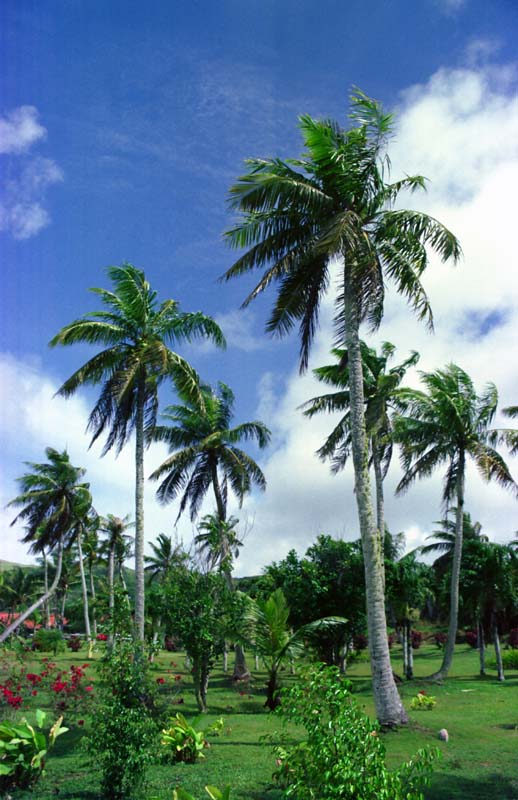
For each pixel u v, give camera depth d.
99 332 21.05
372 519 15.26
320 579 30.19
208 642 19.12
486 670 38.62
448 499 29.81
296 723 6.45
